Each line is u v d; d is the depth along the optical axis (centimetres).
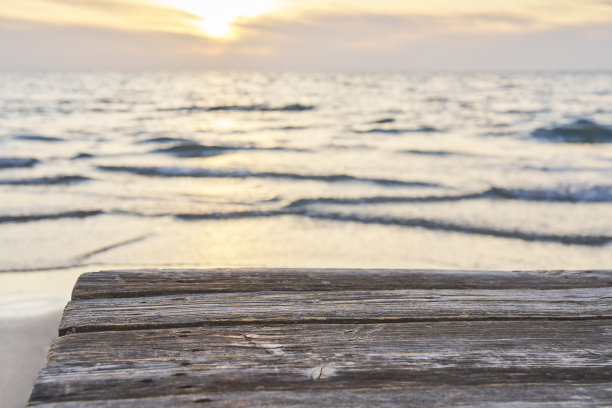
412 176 1662
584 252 855
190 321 178
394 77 19262
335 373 145
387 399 132
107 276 217
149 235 893
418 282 223
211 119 4459
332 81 15725
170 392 133
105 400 128
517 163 1969
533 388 138
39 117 4138
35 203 1136
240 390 135
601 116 4353
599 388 139
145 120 4212
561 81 13925
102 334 166
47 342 338
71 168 1738
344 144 2656
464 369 149
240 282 217
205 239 880
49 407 124
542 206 1188
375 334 172
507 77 18088
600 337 172
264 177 1611
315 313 187
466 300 204
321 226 989
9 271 668
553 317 189
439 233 952
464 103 6294
